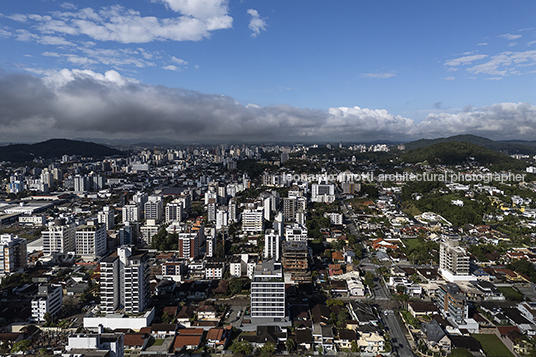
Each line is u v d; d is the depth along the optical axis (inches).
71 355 6781.5
